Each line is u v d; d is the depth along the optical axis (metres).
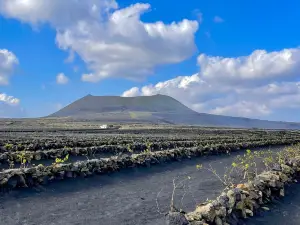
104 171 18.03
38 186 14.23
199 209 11.01
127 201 13.48
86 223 10.59
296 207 14.73
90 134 57.66
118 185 16.34
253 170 22.00
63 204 12.49
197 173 21.22
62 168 15.88
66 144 29.36
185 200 14.18
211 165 25.19
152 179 18.47
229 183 17.06
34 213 11.23
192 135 61.84
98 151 26.44
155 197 14.45
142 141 36.75
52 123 127.75
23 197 12.83
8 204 11.91
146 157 22.08
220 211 10.93
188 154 27.33
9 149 25.02
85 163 17.28
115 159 19.34
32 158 21.12
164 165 22.83
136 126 118.62
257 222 12.19
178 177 19.52
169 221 10.03
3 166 18.78
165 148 32.12
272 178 16.06
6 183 13.23
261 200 14.02
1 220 10.34
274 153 34.06
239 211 12.19
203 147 30.59
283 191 16.08
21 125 103.38
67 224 10.41
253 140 49.97
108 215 11.54
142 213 11.93
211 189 16.53
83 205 12.55
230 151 34.75
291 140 55.00
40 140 33.78
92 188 15.28
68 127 95.00
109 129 85.12
